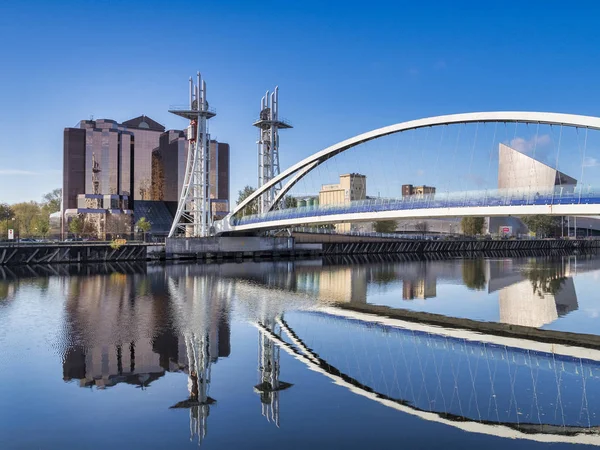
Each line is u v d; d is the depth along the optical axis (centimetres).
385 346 2539
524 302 4147
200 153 9112
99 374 2019
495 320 3334
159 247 8838
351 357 2312
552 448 1381
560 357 2352
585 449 1372
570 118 4028
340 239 11588
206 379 1955
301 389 1841
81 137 14312
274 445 1383
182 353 2352
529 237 15900
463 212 4834
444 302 4141
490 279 5991
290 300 4134
